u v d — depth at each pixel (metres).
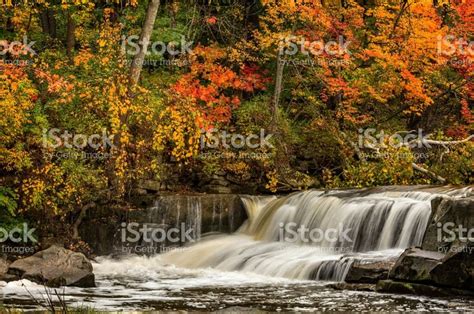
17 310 9.72
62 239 17.50
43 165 17.11
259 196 18.94
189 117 17.97
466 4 21.58
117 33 21.33
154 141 17.67
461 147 21.05
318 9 21.89
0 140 16.45
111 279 13.95
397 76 22.12
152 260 17.55
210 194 19.53
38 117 16.97
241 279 13.78
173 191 20.41
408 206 14.59
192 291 12.11
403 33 21.92
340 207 16.06
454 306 10.23
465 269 11.02
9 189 16.66
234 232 18.64
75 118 18.36
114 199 18.33
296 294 11.52
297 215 17.19
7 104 15.73
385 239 14.71
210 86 21.44
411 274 11.42
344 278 12.97
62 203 17.77
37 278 12.80
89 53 19.44
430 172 20.03
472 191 15.07
